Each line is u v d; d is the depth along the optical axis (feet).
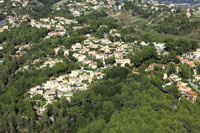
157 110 637.71
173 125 572.92
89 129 621.72
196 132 563.48
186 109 616.39
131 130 561.02
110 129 578.25
